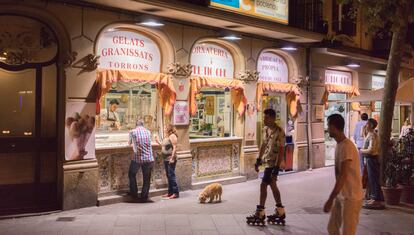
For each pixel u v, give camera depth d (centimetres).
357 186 569
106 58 995
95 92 957
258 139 1432
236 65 1293
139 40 1060
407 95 1135
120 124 1049
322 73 1595
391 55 1031
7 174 877
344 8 1688
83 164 937
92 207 943
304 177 1381
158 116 1117
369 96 1324
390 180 997
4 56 868
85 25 937
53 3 889
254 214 831
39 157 907
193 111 1157
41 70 905
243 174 1295
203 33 1176
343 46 1648
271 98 1473
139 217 857
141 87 1087
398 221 864
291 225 818
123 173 1024
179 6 1000
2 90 874
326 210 562
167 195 1051
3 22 863
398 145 1071
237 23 1152
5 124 878
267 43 1363
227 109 1301
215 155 1237
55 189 922
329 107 1736
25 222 818
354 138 1325
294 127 1495
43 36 900
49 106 917
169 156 1043
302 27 1428
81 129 935
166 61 1106
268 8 1234
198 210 929
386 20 1048
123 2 936
